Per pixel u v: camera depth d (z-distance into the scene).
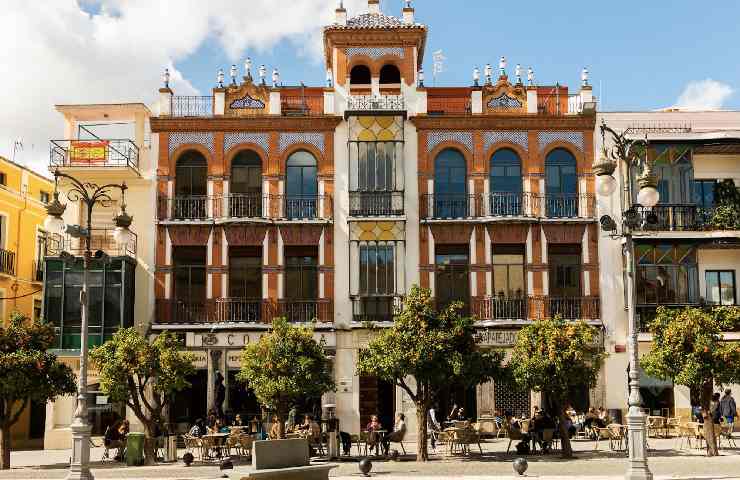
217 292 33.44
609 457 24.41
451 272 33.66
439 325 24.66
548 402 32.41
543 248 33.53
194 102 34.78
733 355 23.64
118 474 22.42
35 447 33.94
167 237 33.78
